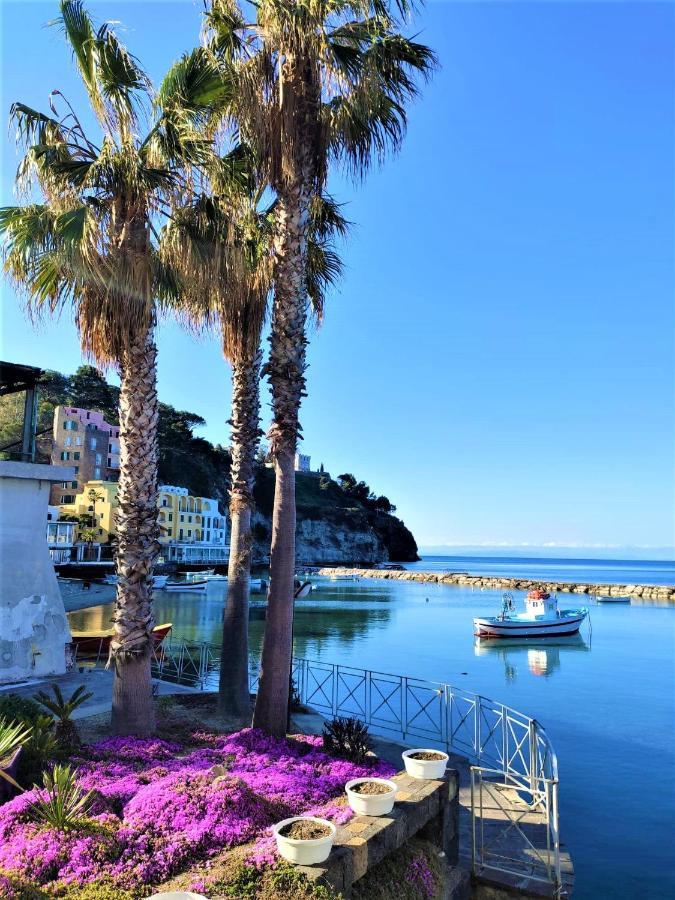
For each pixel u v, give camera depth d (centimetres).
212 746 797
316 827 452
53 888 387
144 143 851
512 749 1299
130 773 634
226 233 883
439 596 6162
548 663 2572
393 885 479
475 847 650
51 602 1280
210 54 854
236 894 381
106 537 7525
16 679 1209
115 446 8781
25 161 773
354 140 911
